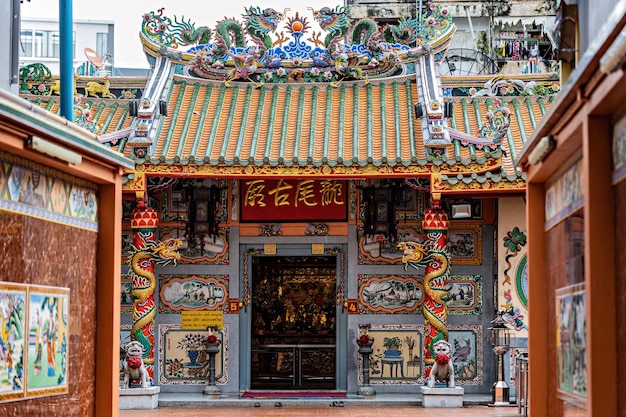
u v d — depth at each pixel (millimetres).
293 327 25109
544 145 10109
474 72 40281
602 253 8078
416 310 23000
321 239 23250
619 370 7871
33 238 10367
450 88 24234
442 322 21547
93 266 12242
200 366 23094
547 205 11992
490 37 41062
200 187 23094
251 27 23531
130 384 21094
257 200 23344
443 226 21578
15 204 9906
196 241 23281
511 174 20531
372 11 41688
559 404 10984
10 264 9781
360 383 22891
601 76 7543
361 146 21672
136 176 20984
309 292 25328
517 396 20188
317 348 24562
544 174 11602
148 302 21766
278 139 21891
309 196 23281
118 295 12531
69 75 13617
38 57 43469
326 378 24281
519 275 22250
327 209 23266
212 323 23125
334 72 23750
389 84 23766
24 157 10078
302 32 23594
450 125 23047
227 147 21656
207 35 23688
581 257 9367
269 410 20625
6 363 9664
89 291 12094
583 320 9203
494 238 22875
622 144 7773
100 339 12320
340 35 23500
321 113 22938
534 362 12086
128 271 23031
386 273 23141
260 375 24672
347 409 20734
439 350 20938
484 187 20656
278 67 23609
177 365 23094
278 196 23281
